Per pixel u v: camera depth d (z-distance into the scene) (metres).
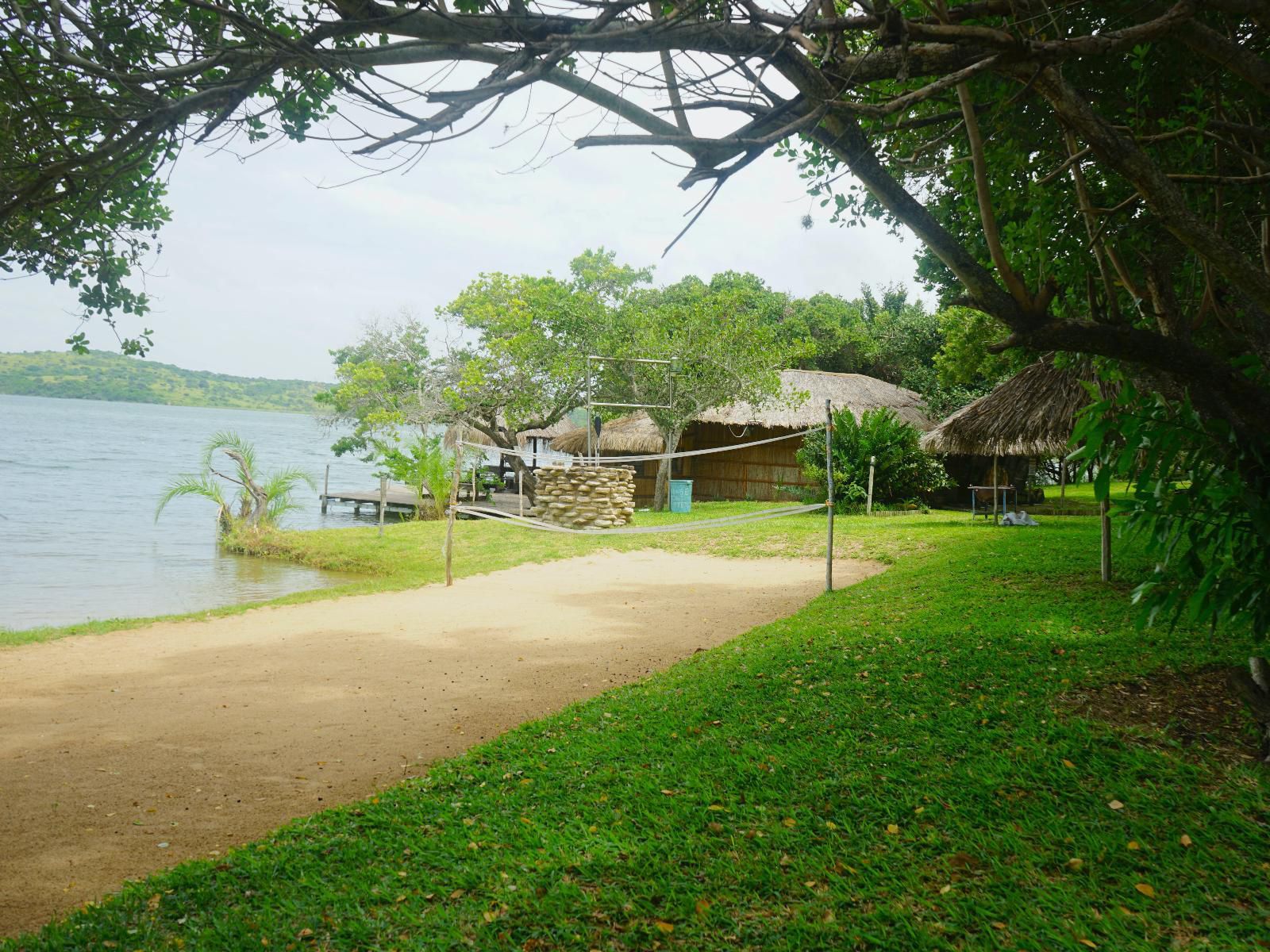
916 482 22.75
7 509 26.28
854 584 11.65
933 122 5.14
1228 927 3.07
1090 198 5.46
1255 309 5.36
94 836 4.43
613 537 18.66
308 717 6.52
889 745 4.87
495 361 26.58
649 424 28.59
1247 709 4.83
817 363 40.34
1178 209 3.86
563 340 26.61
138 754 5.68
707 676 6.86
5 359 158.75
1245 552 4.13
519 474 28.73
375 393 29.78
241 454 21.19
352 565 16.73
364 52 3.13
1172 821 3.79
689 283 44.84
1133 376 5.75
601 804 4.37
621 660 8.30
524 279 27.78
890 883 3.48
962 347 25.66
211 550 19.59
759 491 28.58
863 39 5.28
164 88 3.24
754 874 3.59
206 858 4.08
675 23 3.06
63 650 9.01
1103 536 9.34
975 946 3.05
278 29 3.29
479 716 6.52
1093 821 3.84
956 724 5.04
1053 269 5.03
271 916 3.40
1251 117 5.45
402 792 4.74
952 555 12.52
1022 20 3.74
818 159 6.30
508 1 3.14
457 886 3.61
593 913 3.36
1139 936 3.06
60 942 3.21
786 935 3.17
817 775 4.55
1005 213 6.08
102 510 26.98
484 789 4.72
